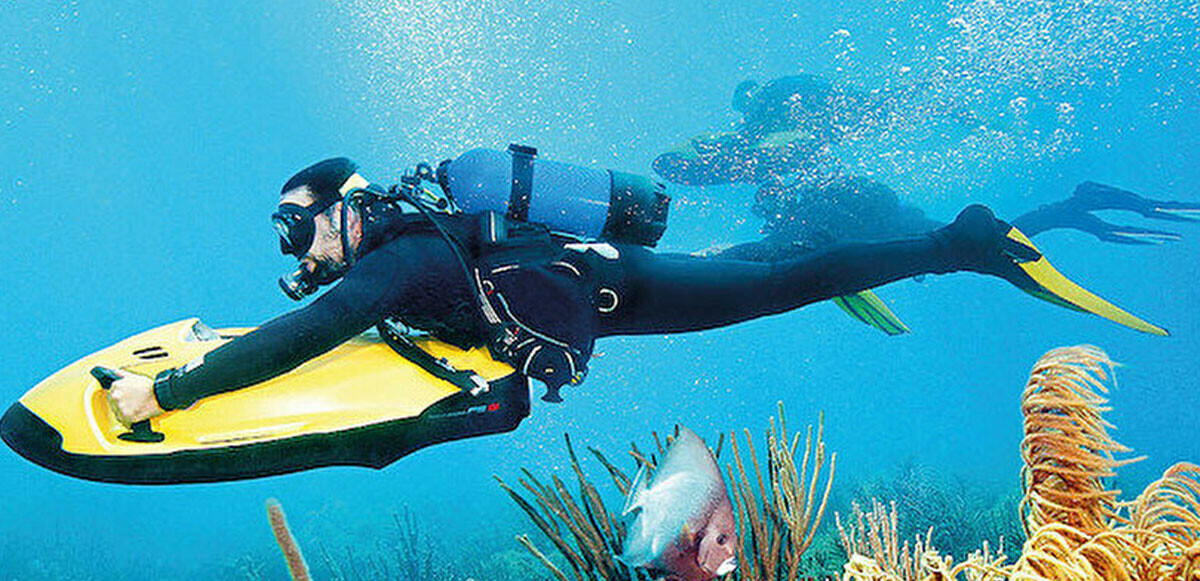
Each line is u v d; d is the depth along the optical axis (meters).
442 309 2.35
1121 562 1.65
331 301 2.16
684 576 1.90
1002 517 8.93
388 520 18.42
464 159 2.50
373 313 2.21
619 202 2.54
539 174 2.48
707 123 32.75
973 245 3.29
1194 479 1.77
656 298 2.69
